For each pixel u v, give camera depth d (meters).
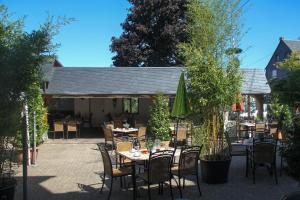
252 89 18.47
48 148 14.57
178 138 13.30
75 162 11.43
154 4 27.50
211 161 8.38
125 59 27.88
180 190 7.52
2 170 6.44
